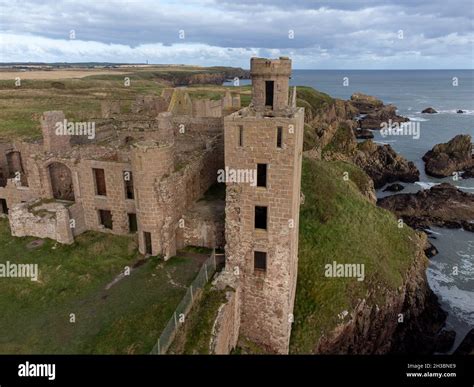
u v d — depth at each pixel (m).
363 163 85.81
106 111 66.69
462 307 45.03
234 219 26.91
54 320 26.05
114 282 29.78
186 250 33.47
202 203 36.94
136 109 70.38
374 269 39.59
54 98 115.56
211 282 28.03
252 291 28.28
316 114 97.88
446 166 88.44
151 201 31.06
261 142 24.62
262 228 27.20
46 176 38.56
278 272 27.16
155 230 31.86
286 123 23.75
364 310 36.22
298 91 116.25
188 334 23.36
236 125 24.73
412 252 46.62
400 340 40.03
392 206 68.00
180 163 35.75
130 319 25.45
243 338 29.48
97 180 36.81
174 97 61.31
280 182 25.06
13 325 25.80
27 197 40.50
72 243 35.38
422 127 141.50
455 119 159.38
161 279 29.62
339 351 34.22
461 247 57.16
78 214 36.72
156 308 26.30
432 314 43.00
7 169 46.16
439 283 49.19
